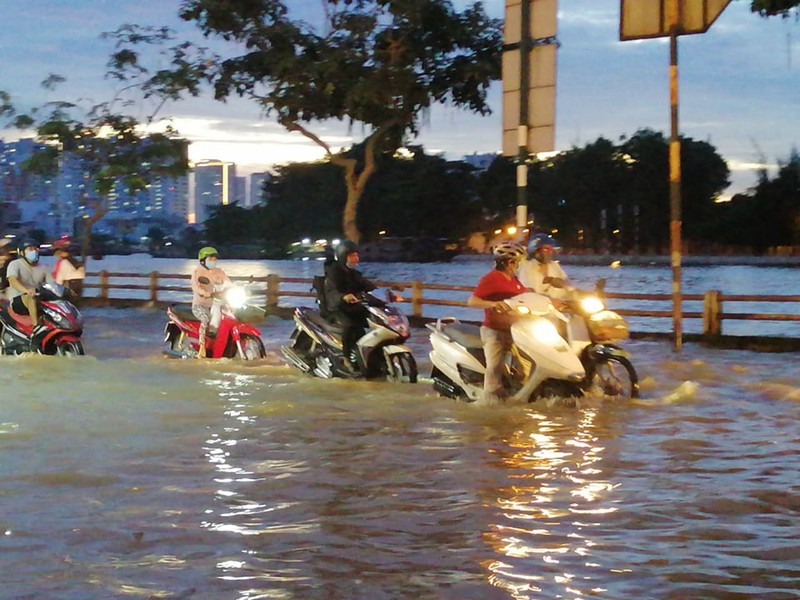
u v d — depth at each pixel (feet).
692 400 35.94
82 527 20.26
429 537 19.69
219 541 19.42
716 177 260.62
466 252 280.31
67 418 32.78
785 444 28.40
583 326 35.22
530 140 46.68
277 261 311.68
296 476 24.71
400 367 41.04
